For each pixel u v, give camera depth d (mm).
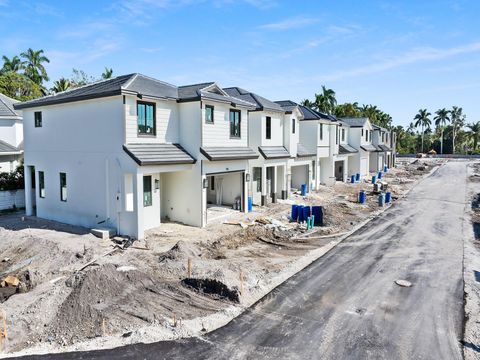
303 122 34750
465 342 9102
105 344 8883
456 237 19203
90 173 18969
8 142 29328
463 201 30609
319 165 38000
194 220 20203
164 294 11555
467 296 11789
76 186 19766
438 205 28750
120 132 17406
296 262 14992
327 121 36000
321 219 21812
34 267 14438
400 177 49406
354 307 10953
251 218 22344
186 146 20219
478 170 58406
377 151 50406
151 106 18781
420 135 115312
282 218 22875
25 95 46250
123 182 17578
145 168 17422
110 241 17031
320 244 17844
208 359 8336
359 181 43031
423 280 13117
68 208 20359
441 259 15508
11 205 24312
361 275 13602
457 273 13836
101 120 18156
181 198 20641
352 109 68938
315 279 13172
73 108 19391
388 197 30062
